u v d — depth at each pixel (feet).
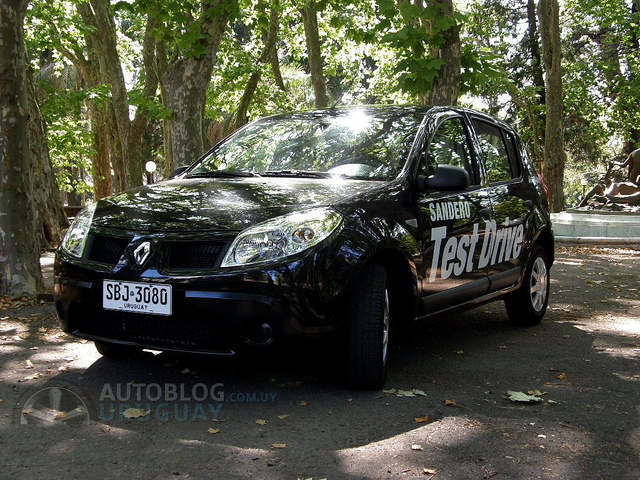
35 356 15.65
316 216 12.47
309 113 17.90
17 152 22.61
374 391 13.30
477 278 16.85
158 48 54.54
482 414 12.25
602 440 11.14
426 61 29.63
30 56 61.36
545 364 15.93
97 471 9.55
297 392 13.14
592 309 23.54
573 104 94.63
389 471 9.69
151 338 12.42
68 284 13.03
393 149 15.35
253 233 12.05
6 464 9.75
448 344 17.72
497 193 18.04
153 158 127.44
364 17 60.49
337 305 12.38
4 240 22.58
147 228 12.59
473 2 91.91
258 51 69.46
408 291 14.17
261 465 9.82
